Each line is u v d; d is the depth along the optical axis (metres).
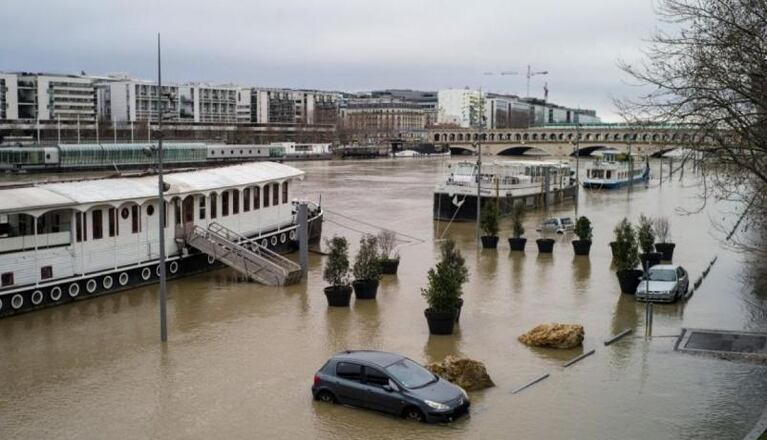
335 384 23.31
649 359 28.31
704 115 23.97
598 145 186.75
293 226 56.72
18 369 27.67
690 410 22.98
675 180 137.38
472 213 74.25
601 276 45.62
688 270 47.16
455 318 32.69
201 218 47.12
